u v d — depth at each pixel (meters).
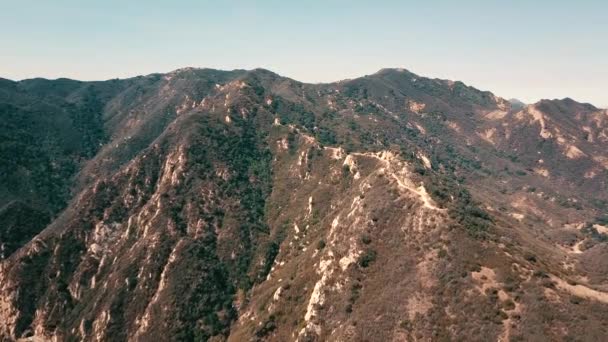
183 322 141.12
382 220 127.44
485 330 92.50
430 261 110.81
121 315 147.25
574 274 118.31
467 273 104.88
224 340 137.62
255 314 135.12
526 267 105.56
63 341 150.12
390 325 100.06
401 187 137.38
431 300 101.75
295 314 121.75
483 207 151.75
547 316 92.56
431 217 121.12
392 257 116.88
